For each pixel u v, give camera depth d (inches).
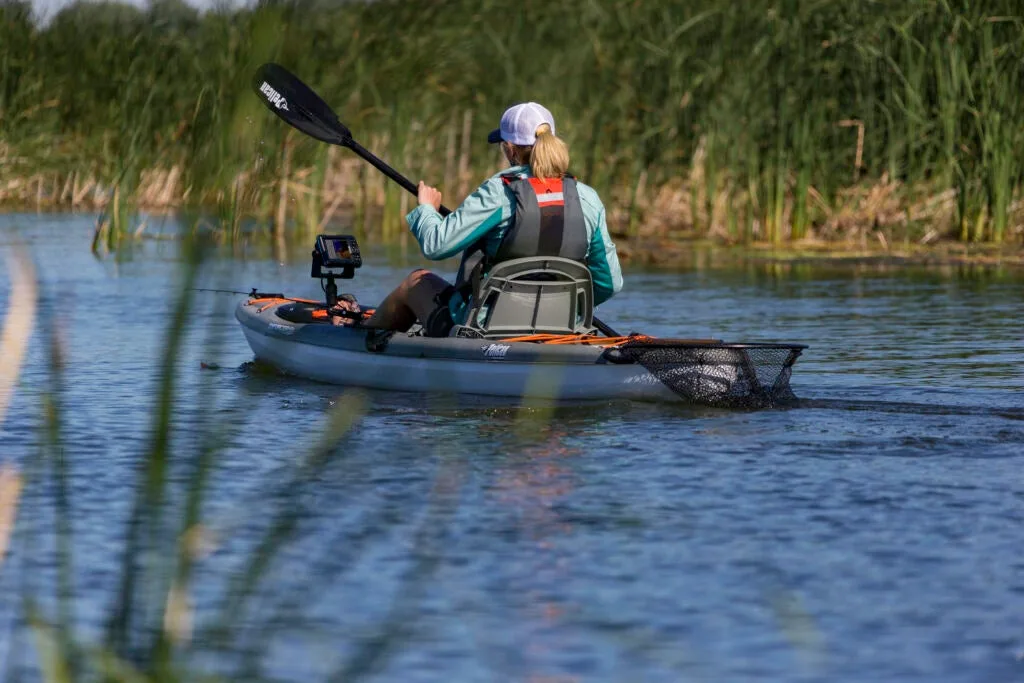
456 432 741.9
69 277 1537.9
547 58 2030.0
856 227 1915.6
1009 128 1817.2
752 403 804.0
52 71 2202.3
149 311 1277.1
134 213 1931.6
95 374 938.7
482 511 569.9
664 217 2089.1
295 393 875.4
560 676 393.4
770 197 1925.4
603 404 806.5
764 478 630.5
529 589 469.4
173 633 322.7
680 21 1962.4
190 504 323.6
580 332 850.8
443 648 415.2
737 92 1923.0
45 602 453.1
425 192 876.6
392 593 462.9
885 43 1839.3
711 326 1174.3
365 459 668.7
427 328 868.6
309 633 424.8
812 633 427.5
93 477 629.9
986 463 660.1
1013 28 1787.6
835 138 1932.8
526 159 840.9
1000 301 1357.0
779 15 1888.5
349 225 2207.2
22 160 2251.5
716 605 454.0
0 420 767.1
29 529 540.1
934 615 444.8
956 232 1899.6
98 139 2197.3
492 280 820.0
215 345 327.3
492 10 2055.9
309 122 973.2
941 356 1002.1
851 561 502.0
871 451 687.1
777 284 1529.3
